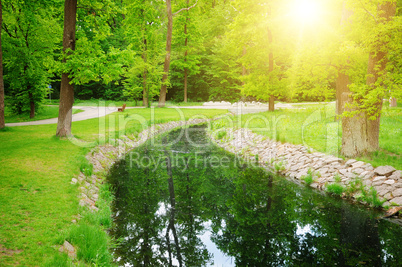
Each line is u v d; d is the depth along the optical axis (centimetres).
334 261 516
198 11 3562
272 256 545
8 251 412
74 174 805
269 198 842
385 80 752
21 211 550
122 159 1259
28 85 2142
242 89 2059
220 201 838
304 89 1333
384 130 1162
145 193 868
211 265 516
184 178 1039
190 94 4769
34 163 841
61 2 1530
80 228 504
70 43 1147
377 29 726
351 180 820
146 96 3134
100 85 4781
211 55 4191
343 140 967
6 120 2036
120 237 584
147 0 2841
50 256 414
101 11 1295
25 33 1962
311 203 784
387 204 693
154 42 2997
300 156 1107
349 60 1137
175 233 643
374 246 561
